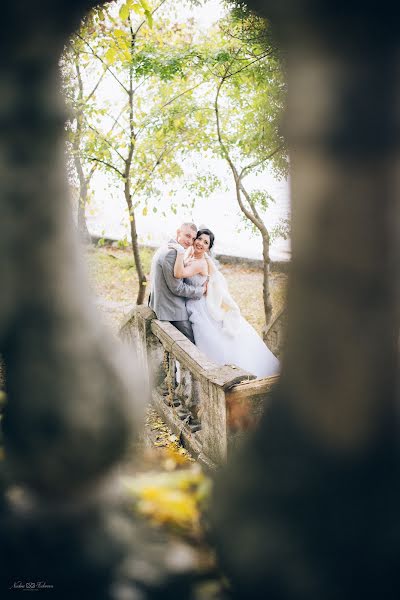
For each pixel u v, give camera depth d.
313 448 1.47
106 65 5.24
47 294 1.42
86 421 1.28
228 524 1.36
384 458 1.43
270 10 1.53
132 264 9.84
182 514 1.34
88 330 1.42
